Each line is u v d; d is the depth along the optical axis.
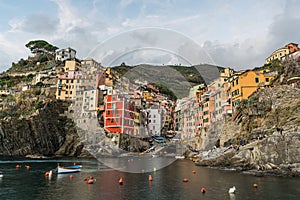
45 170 29.44
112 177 23.20
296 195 16.08
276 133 29.47
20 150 57.19
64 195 16.02
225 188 18.31
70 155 58.72
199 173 26.27
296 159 26.25
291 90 36.59
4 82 86.06
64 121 62.91
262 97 38.66
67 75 70.00
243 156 30.92
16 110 66.75
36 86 76.31
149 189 17.75
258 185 19.42
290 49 67.06
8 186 19.14
